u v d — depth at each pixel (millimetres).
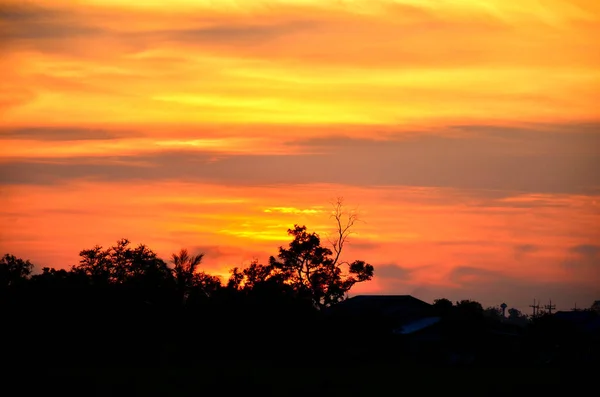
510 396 86062
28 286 119875
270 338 126125
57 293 119312
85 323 117875
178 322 125062
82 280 124938
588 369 120812
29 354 111062
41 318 115438
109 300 121875
